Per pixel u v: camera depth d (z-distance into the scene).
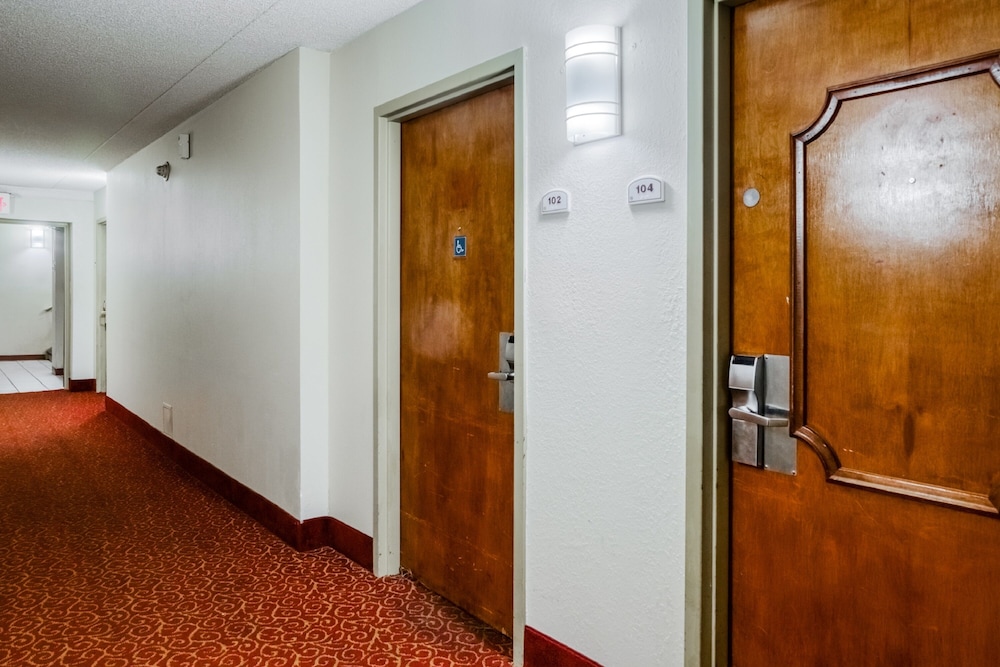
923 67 1.34
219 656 2.18
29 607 2.52
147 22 2.75
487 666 2.15
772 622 1.62
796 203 1.54
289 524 3.17
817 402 1.53
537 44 2.04
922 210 1.36
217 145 3.89
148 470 4.48
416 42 2.55
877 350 1.43
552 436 2.04
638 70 1.76
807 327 1.54
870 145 1.43
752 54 1.61
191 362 4.35
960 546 1.33
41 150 5.25
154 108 4.05
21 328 11.44
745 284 1.64
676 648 1.72
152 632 2.34
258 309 3.46
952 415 1.33
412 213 2.73
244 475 3.68
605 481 1.89
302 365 3.09
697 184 1.62
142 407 5.41
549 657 2.06
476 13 2.26
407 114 2.64
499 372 2.31
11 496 3.88
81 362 7.89
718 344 1.64
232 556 3.04
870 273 1.44
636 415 1.80
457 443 2.52
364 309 2.89
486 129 2.34
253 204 3.49
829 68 1.48
